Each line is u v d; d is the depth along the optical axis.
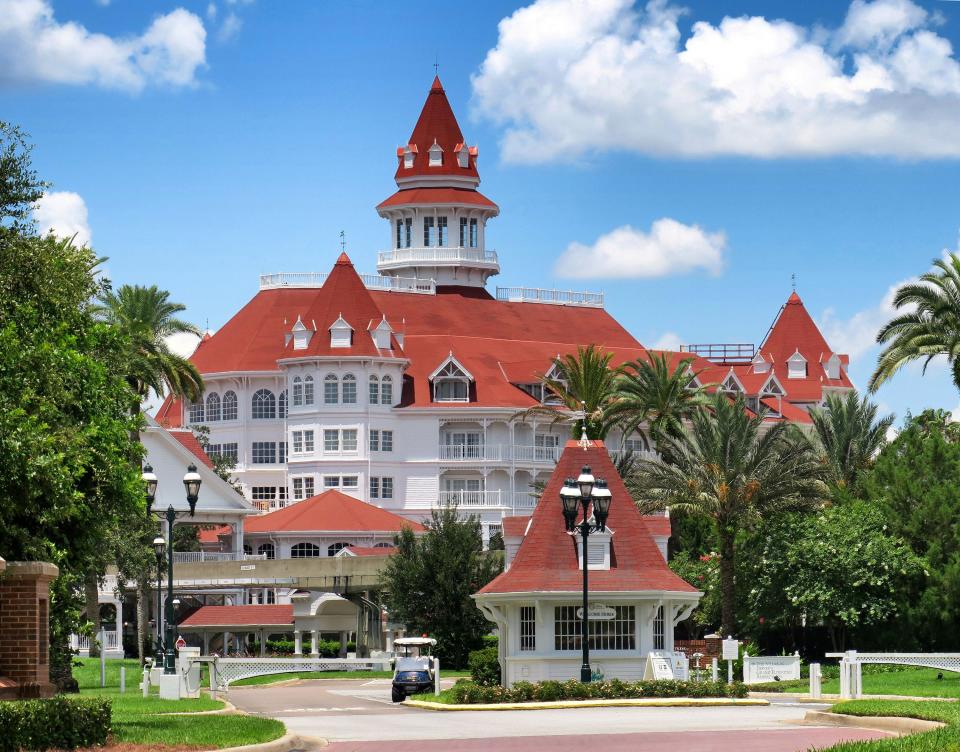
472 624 77.62
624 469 98.00
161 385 98.06
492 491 128.62
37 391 38.50
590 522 54.62
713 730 34.84
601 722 38.28
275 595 113.94
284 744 31.50
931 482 71.31
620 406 102.31
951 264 69.00
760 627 71.62
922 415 116.56
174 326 105.94
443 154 151.00
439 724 38.78
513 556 59.34
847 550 67.06
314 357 128.50
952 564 66.12
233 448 134.62
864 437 106.00
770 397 147.88
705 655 71.69
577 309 151.50
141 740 30.84
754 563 71.69
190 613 100.31
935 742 25.69
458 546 78.94
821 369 157.88
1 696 30.75
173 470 105.88
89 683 62.78
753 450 74.00
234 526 108.62
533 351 139.50
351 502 120.81
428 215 150.50
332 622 95.00
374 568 85.25
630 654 54.00
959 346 67.38
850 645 69.81
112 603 99.19
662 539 60.41
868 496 75.19
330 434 128.62
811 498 73.19
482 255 150.00
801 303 160.62
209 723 35.56
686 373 139.62
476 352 135.12
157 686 53.91
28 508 35.09
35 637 31.73
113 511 41.09
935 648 66.44
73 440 37.47
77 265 48.94
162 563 79.00
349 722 40.06
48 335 41.66
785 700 48.47
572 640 54.09
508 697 46.41
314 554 117.75
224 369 134.88
